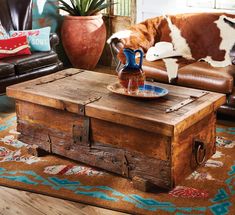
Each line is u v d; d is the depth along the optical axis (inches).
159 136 95.3
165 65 151.8
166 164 96.2
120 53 159.2
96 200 95.8
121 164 103.7
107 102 105.0
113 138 103.5
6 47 165.3
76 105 104.6
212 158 116.3
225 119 148.2
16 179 105.7
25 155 119.3
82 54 210.4
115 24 221.8
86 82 122.0
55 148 116.0
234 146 124.6
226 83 137.3
